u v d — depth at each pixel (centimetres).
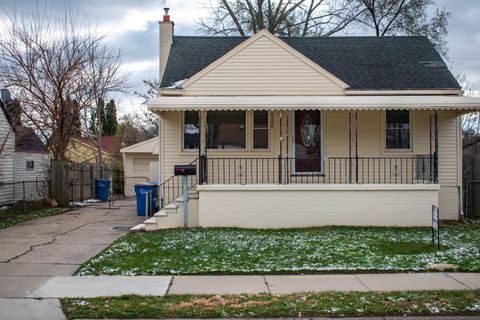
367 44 1814
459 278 822
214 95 1504
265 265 898
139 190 1684
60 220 1551
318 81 1509
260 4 2823
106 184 2438
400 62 1681
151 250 1019
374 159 1528
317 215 1361
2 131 2000
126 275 843
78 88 2370
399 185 1365
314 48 1784
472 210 1681
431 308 658
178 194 1526
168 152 1532
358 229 1299
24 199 1900
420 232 1257
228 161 1520
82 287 767
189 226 1368
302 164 1523
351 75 1594
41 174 2342
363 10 2898
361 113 1537
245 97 1429
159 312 644
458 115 1545
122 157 3262
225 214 1351
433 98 1393
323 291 746
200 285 782
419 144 1545
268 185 1352
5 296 718
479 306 666
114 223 1478
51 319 628
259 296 717
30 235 1231
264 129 1535
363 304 673
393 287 770
